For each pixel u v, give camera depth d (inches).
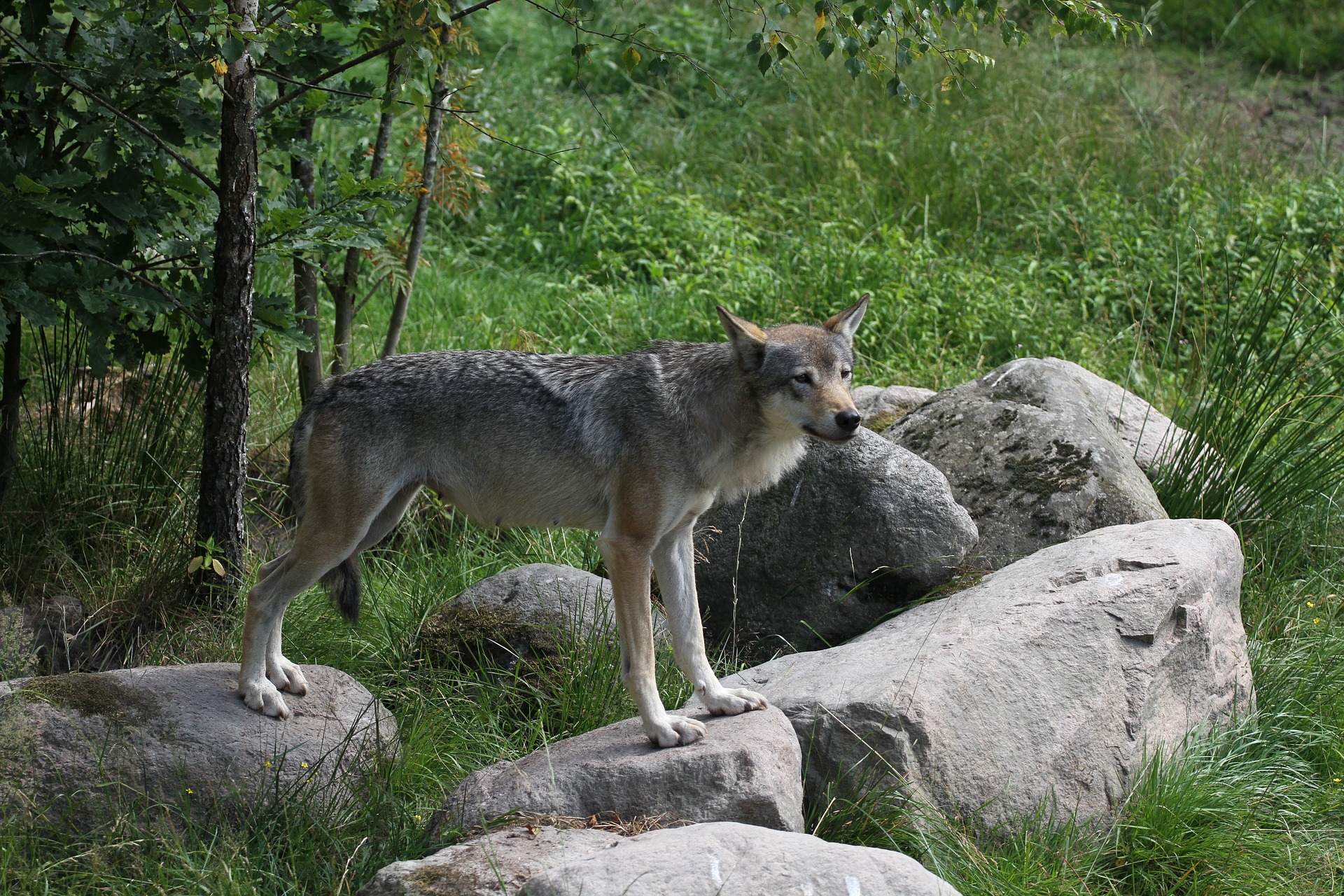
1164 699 302.5
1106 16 343.6
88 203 328.2
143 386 403.2
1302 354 478.9
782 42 326.0
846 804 268.2
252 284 327.3
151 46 318.7
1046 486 376.8
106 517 374.6
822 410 276.2
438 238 645.9
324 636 346.3
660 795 252.2
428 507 416.2
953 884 249.8
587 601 344.5
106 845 244.8
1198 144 742.5
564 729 313.4
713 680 283.6
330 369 477.7
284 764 272.2
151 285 324.5
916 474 360.5
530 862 222.1
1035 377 412.8
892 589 359.9
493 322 543.2
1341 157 773.9
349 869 249.8
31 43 330.3
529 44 856.9
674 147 743.7
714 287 579.8
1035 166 714.8
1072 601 301.4
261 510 402.6
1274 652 358.0
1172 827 277.1
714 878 201.2
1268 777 307.1
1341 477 418.6
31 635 325.1
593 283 617.9
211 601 345.7
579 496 289.4
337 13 345.4
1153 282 607.8
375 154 427.8
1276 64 951.6
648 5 895.1
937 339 560.1
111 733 267.0
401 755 290.7
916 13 326.0
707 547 369.7
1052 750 278.8
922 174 711.7
